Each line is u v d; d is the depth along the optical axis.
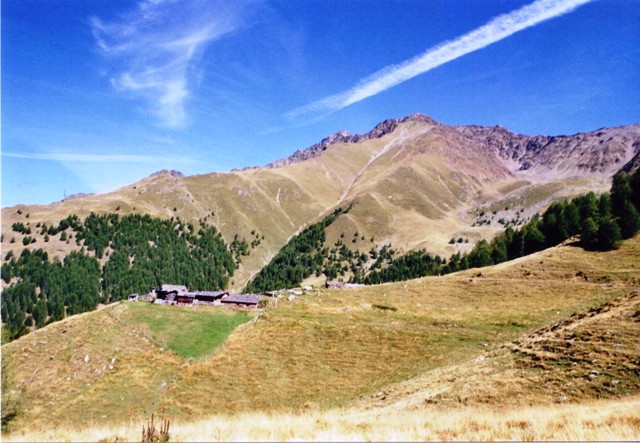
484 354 54.28
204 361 71.69
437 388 42.06
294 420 24.52
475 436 20.33
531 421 22.95
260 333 81.88
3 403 49.91
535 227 142.88
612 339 40.19
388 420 24.95
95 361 75.06
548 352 42.25
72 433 23.27
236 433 20.91
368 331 77.44
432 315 86.88
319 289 123.06
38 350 80.12
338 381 61.19
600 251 109.12
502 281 104.19
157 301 112.12
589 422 22.44
